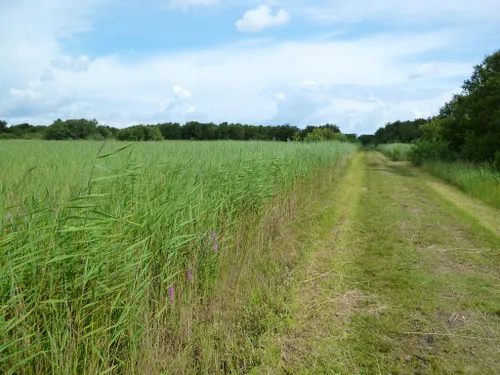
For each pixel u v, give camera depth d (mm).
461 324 4191
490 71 18750
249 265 5105
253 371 3252
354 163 29266
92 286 2678
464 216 9297
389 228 8180
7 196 3283
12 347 2285
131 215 3113
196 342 3525
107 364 2812
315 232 7570
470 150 18656
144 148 7742
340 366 3412
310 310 4383
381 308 4484
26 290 2363
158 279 3580
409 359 3562
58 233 2574
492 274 5598
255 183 6523
